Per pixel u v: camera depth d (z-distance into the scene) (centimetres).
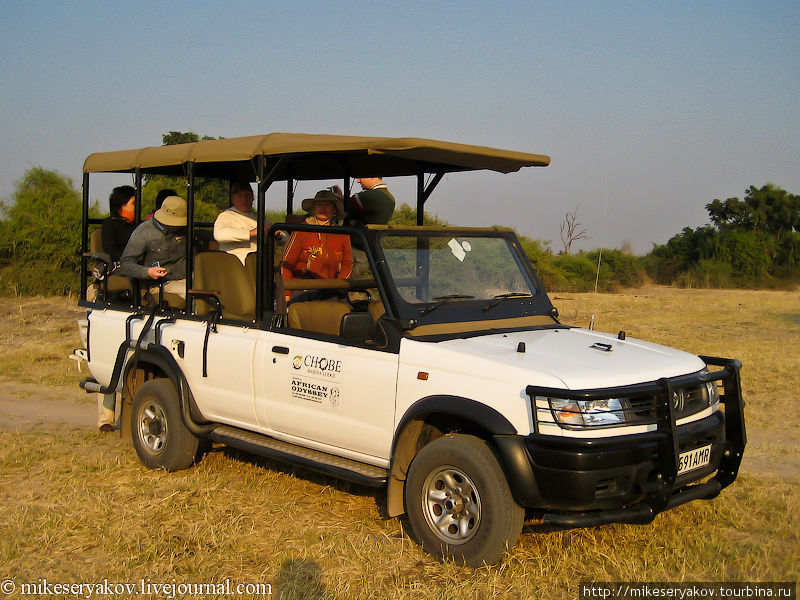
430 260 543
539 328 559
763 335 1488
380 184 720
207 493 580
